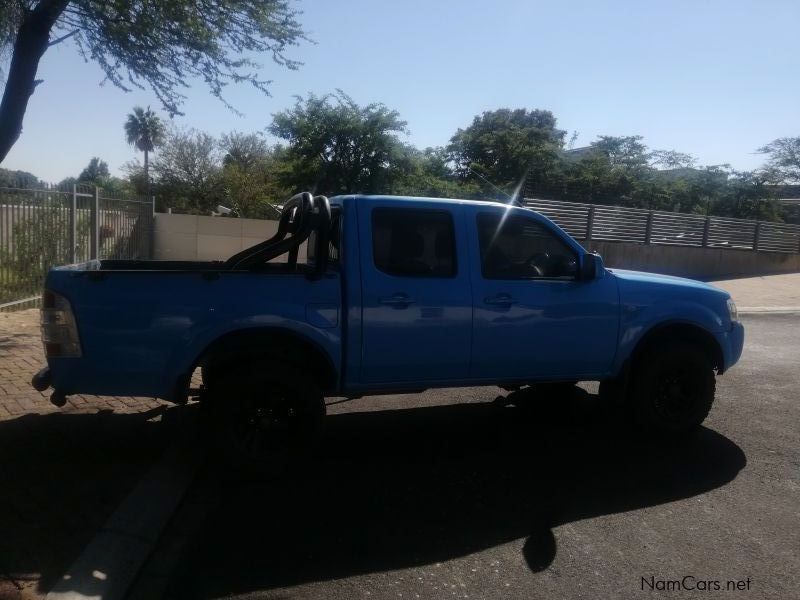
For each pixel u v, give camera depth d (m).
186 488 4.91
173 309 4.91
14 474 4.91
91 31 9.91
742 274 22.08
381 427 6.59
